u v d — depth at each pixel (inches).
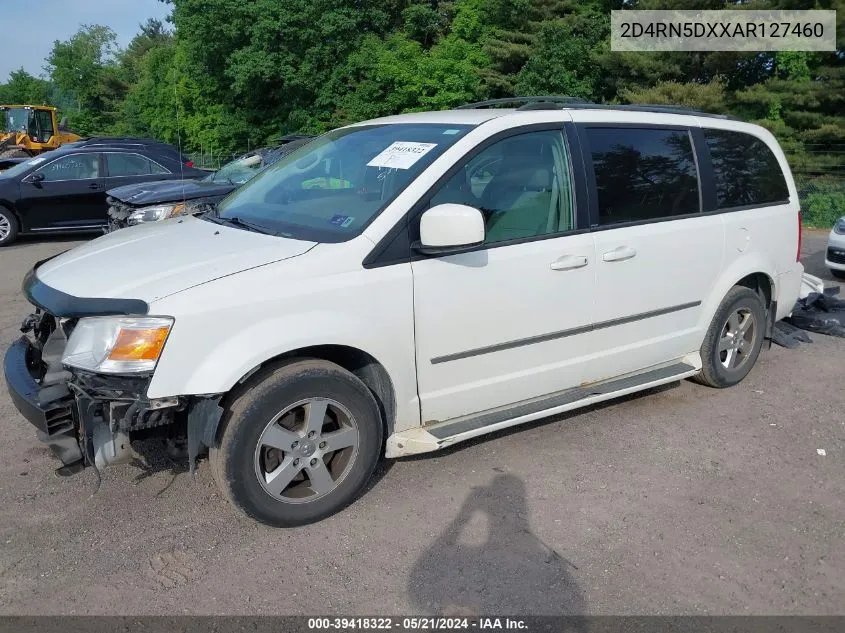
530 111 155.0
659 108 181.5
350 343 127.6
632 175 167.3
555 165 155.4
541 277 149.0
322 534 130.6
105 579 117.4
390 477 150.9
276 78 1072.2
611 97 916.6
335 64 1060.5
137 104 1724.9
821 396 198.4
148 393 114.0
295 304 122.6
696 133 183.6
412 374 137.7
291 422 129.5
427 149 144.1
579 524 134.2
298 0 1021.2
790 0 775.1
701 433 173.8
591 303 159.0
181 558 123.1
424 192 136.4
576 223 156.3
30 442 166.1
